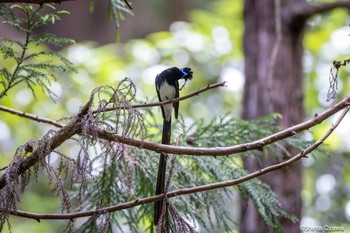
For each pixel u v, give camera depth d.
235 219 13.61
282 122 11.15
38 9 5.95
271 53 11.53
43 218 5.56
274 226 7.34
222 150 5.48
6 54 5.94
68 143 15.17
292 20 11.46
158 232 5.37
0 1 5.82
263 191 7.30
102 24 27.73
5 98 14.50
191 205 7.07
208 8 26.98
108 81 16.16
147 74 16.83
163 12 27.45
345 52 16.84
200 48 17.91
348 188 15.66
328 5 11.19
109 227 6.94
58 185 5.32
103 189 7.09
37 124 15.24
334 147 15.75
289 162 5.54
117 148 5.51
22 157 5.41
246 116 11.49
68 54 16.02
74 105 15.26
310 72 16.92
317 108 16.72
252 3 11.91
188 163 7.37
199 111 17.77
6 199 5.34
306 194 15.71
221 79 17.97
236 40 18.00
